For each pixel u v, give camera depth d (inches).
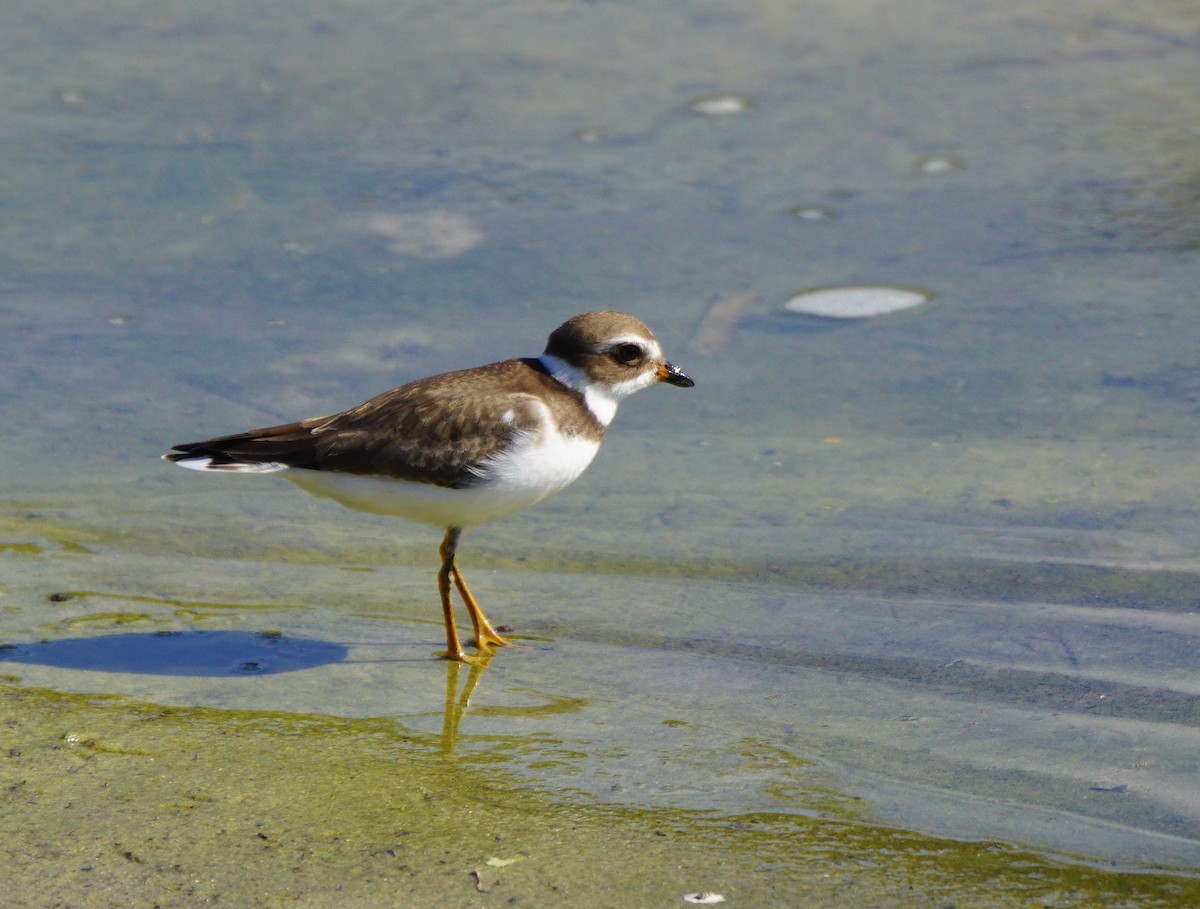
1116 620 397.1
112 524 462.6
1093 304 583.5
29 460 498.3
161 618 403.2
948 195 660.7
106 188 661.9
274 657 382.0
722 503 476.1
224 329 574.6
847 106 734.5
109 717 343.0
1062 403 524.1
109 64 762.8
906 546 444.1
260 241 630.5
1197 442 495.2
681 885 275.1
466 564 445.4
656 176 679.1
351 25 813.2
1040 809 305.9
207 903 267.1
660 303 589.0
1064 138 698.2
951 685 366.3
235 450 381.1
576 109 733.9
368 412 385.7
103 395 534.6
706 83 756.6
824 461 499.8
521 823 297.9
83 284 600.7
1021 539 444.5
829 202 659.4
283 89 743.1
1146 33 796.0
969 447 502.3
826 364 557.9
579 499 483.2
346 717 348.2
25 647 380.5
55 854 281.9
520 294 595.8
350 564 448.5
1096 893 273.6
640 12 831.1
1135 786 314.7
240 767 319.9
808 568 434.9
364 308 586.6
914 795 312.2
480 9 834.2
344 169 681.0
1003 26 810.8
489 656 386.6
